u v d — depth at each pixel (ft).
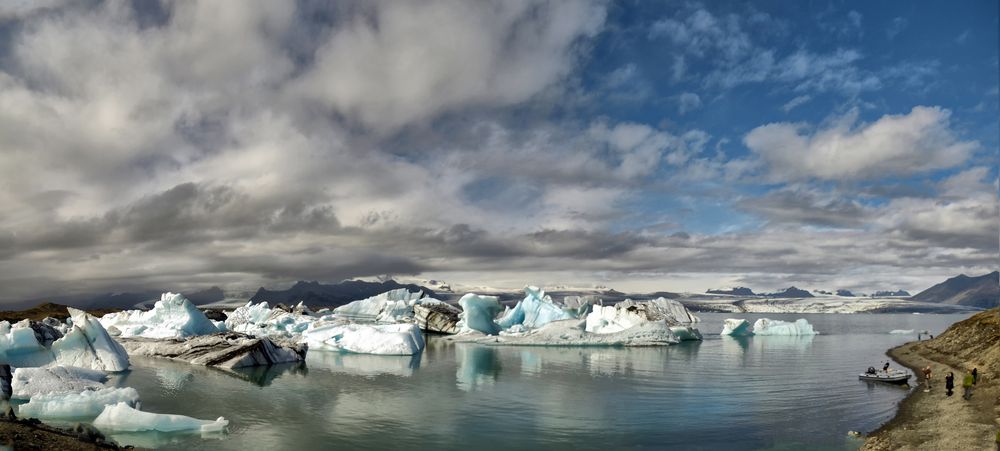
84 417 77.87
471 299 255.29
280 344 170.71
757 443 72.69
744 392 107.86
